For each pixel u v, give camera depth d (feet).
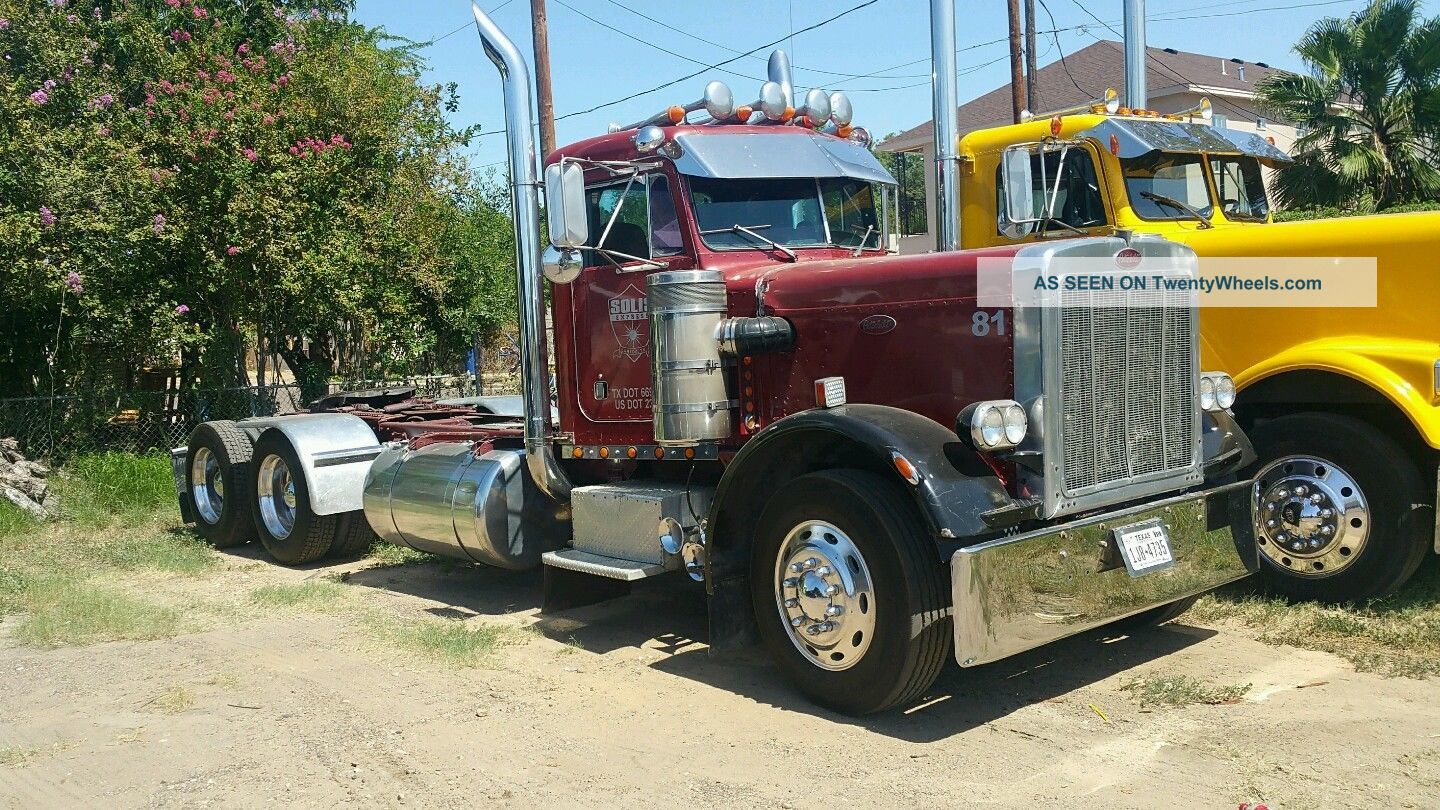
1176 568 15.53
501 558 21.06
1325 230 19.81
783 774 13.08
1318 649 17.06
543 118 49.32
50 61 39.60
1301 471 19.26
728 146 18.62
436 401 30.71
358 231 43.04
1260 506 19.69
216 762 13.88
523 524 21.18
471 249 53.47
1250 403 20.31
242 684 17.04
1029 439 14.28
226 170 37.63
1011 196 21.40
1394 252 19.01
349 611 21.76
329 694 16.47
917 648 13.88
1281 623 18.26
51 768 13.85
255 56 42.14
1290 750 13.19
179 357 45.50
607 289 19.35
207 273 38.32
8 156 36.24
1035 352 14.23
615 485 19.22
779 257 18.69
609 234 19.45
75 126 39.45
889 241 20.65
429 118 50.01
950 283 15.14
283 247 38.14
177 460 30.14
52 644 19.58
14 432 37.65
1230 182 25.14
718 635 16.34
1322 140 62.13
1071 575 14.23
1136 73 34.45
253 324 41.16
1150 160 23.27
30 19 39.63
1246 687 15.44
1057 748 13.58
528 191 20.08
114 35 42.45
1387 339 19.12
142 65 41.42
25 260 35.63
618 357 19.24
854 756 13.53
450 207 50.83
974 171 25.36
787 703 15.61
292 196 38.93
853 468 15.24
